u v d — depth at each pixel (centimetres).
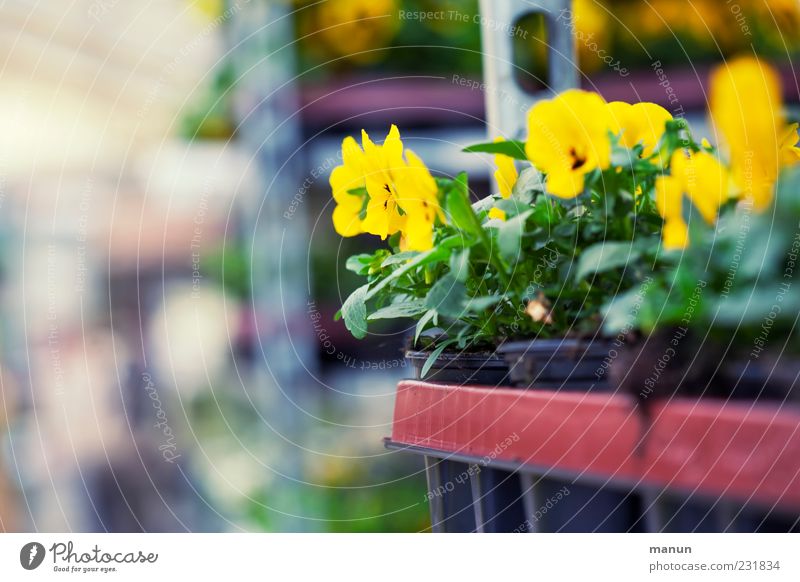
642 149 131
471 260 135
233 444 362
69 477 340
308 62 349
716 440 118
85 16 377
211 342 381
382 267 142
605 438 123
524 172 136
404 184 134
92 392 361
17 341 370
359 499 339
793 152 130
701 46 329
